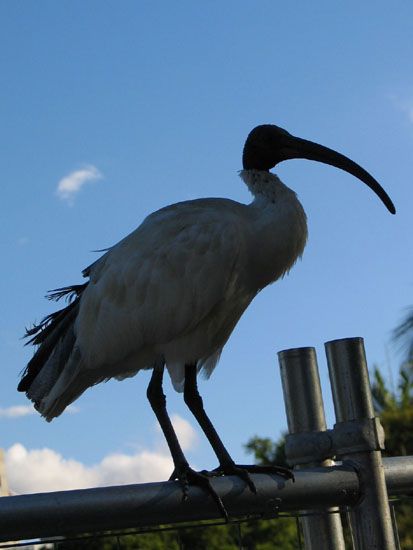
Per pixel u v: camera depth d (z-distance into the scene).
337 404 3.65
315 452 3.68
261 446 17.48
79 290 5.33
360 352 3.67
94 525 2.87
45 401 4.94
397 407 16.70
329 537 3.69
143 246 5.02
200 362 5.25
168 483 3.10
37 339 5.10
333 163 5.66
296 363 3.79
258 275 5.06
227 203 5.16
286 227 5.03
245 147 5.79
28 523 2.73
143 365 5.10
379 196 5.62
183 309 4.86
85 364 4.98
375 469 3.55
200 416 4.95
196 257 4.89
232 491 3.24
